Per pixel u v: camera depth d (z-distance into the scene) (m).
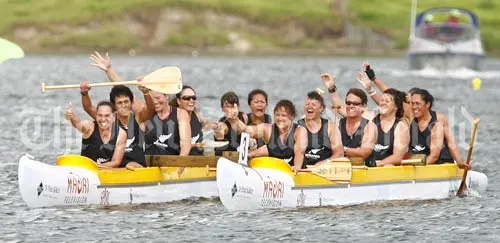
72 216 47.75
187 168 52.09
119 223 46.53
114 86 51.81
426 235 45.19
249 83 172.12
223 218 47.75
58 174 49.03
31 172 48.56
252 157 52.25
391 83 171.62
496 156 74.44
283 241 43.47
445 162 56.25
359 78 59.50
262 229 45.62
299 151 51.38
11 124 93.06
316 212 49.53
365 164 53.94
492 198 55.19
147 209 49.66
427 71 194.88
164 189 51.50
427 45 192.38
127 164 51.59
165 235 44.34
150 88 51.59
